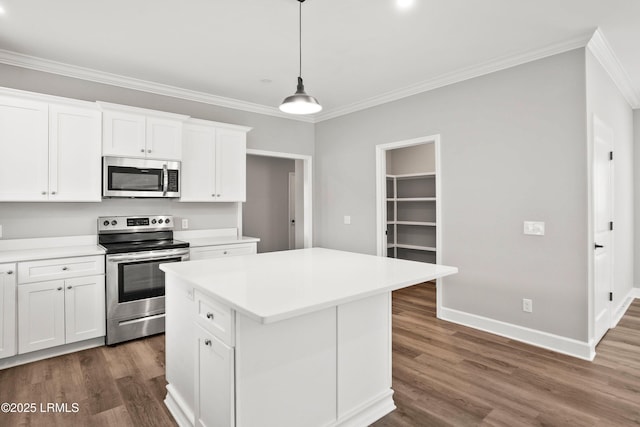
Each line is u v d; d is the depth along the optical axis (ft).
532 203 9.72
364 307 6.42
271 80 11.95
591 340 8.89
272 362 5.15
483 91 10.72
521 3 7.44
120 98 11.70
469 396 7.24
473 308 11.11
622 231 12.57
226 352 4.92
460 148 11.30
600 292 9.85
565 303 9.19
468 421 6.43
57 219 10.56
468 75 11.00
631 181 14.08
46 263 8.91
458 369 8.38
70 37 8.86
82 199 10.00
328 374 5.87
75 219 10.85
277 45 9.39
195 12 7.76
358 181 14.85
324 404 5.83
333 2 7.39
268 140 15.40
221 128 12.94
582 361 8.75
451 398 7.18
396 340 10.17
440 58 10.21
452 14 7.88
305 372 5.56
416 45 9.39
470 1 7.37
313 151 16.99
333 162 15.98
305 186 17.02
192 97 13.14
